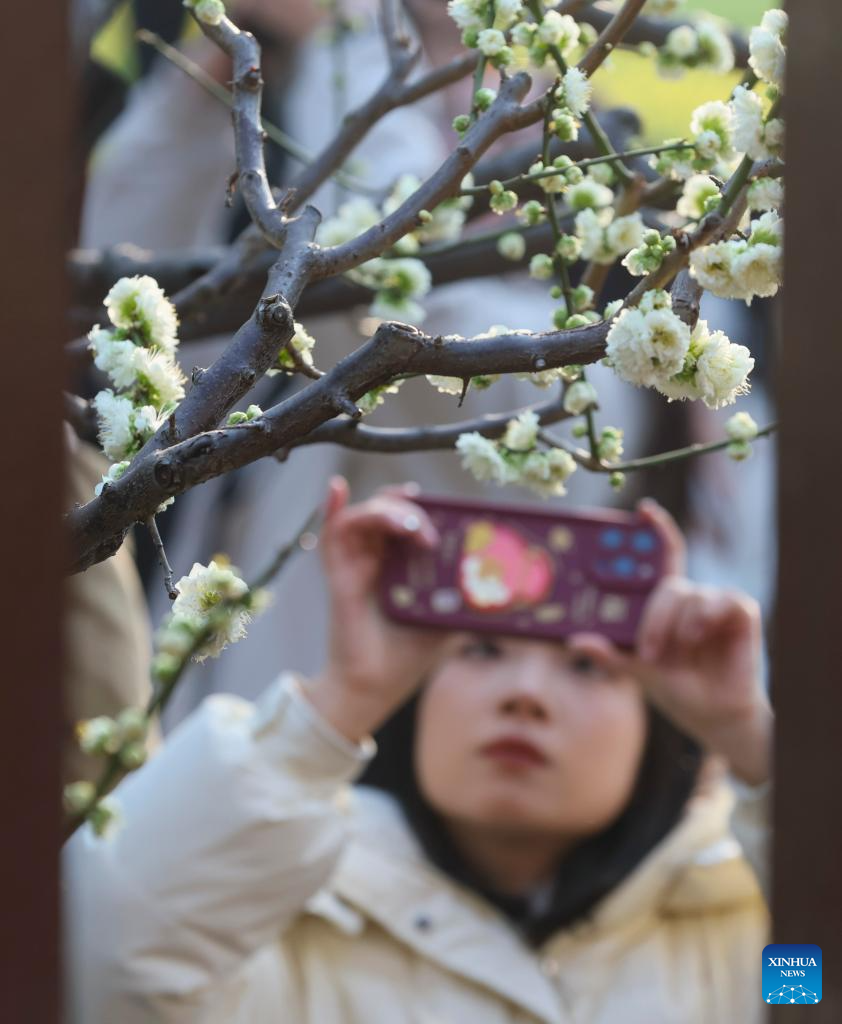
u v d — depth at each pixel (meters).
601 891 3.45
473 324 5.32
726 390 1.56
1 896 1.18
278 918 3.21
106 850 3.16
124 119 5.66
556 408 2.21
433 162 5.20
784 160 1.23
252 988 3.31
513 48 2.17
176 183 5.54
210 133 5.54
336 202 3.71
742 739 3.32
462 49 5.39
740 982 3.53
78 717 3.36
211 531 5.69
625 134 3.18
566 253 2.14
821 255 1.20
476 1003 3.40
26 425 1.15
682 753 3.60
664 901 3.55
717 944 3.57
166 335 1.71
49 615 1.16
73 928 3.11
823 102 1.19
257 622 5.65
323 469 5.63
